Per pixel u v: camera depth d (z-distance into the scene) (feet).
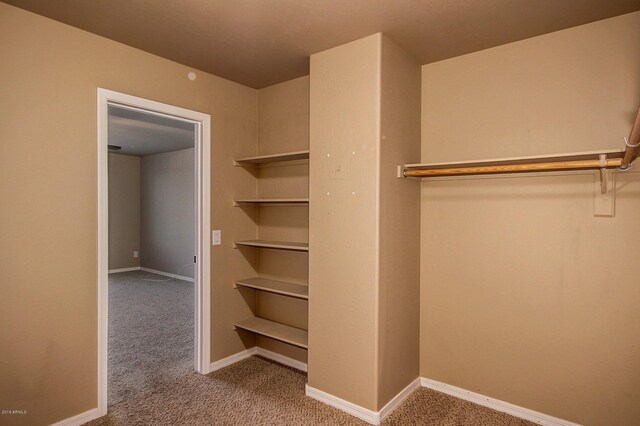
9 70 6.55
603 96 6.97
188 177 22.76
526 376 7.76
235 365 10.42
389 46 7.75
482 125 8.27
